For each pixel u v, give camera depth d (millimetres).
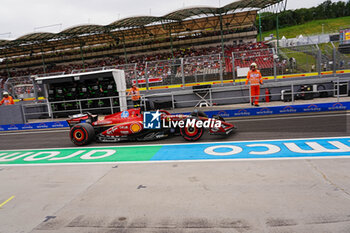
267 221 2725
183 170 4500
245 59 15414
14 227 3051
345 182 3486
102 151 6465
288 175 3879
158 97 15609
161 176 4297
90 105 15156
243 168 4344
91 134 7285
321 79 12758
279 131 6953
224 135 6949
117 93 14664
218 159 4961
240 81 15141
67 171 5027
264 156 4895
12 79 18578
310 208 2904
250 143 5988
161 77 16188
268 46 31250
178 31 35719
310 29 74000
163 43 41375
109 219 3035
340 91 12578
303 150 5059
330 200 3041
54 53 45594
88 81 15141
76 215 3199
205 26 33562
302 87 12438
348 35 23047
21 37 26609
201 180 3977
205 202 3248
